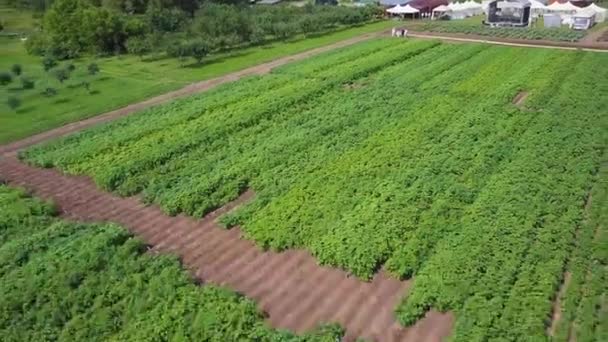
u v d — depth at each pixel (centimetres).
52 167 3016
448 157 2794
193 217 2473
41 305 1845
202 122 3456
